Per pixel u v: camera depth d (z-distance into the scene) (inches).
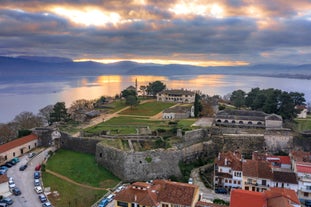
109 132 5413.4
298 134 5157.5
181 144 4884.4
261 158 4453.7
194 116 6732.3
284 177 3742.6
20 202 3427.7
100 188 3993.6
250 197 2999.5
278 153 5059.1
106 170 4566.9
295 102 7037.4
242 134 5265.8
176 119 6491.1
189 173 4544.8
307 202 3622.0
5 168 4323.3
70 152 5162.4
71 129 5674.2
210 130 5442.9
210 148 5132.9
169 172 4485.7
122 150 4352.9
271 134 5157.5
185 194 3157.0
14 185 3777.1
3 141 5856.3
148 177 4370.1
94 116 6919.3
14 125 6294.3
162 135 5216.5
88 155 5032.0
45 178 4047.7
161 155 4451.3
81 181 4146.2
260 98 7017.7
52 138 5472.4
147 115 7086.6
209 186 4069.9
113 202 3531.0
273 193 3112.7
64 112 6683.1
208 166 4739.2
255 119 5762.8
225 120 5905.5
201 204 3154.5
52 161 4726.9
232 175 4018.2
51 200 3521.2
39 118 6953.7
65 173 4311.0
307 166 3885.3
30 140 5211.6
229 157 4252.0
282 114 6131.9
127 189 3361.2
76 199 3614.7
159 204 3154.5
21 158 4795.8
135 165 4313.5
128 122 6284.5
